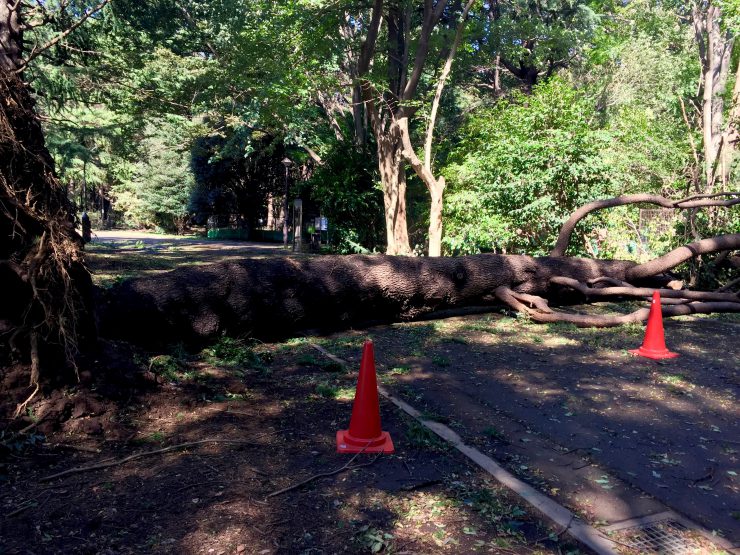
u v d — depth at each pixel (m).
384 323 9.18
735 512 3.45
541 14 25.88
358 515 3.23
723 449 4.39
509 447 4.32
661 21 21.72
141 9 19.56
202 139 36.41
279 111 19.81
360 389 4.23
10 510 3.11
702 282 12.12
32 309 4.22
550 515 3.31
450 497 3.48
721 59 17.73
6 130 4.18
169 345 6.59
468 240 14.27
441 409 5.12
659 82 21.06
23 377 4.13
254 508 3.24
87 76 17.72
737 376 6.39
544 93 14.24
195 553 2.80
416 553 2.89
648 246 13.77
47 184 4.47
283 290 7.69
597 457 4.18
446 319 9.73
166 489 3.42
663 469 4.01
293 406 5.05
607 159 13.77
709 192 12.97
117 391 4.52
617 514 3.38
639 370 6.57
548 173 12.72
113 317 6.17
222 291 7.00
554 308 10.81
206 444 4.11
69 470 3.58
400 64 20.86
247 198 41.47
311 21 17.98
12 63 4.47
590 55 22.86
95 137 20.56
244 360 6.43
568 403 5.37
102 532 2.95
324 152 24.66
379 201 21.55
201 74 20.69
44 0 7.67
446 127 24.41
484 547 2.97
